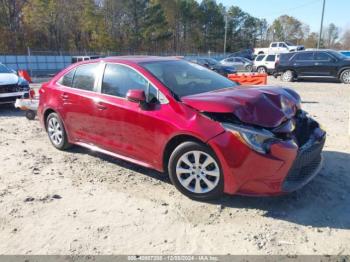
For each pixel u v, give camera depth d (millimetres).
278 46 42906
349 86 17484
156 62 5059
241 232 3596
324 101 12195
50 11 52812
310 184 4605
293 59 20125
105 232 3646
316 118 8859
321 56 19297
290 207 4051
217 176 3971
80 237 3572
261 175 3723
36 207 4184
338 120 8570
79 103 5469
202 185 4164
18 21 52656
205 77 5094
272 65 26453
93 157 5867
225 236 3533
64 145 6117
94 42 57594
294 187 3885
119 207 4148
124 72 4953
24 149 6434
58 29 55094
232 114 3885
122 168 5344
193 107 4082
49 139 6809
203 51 83375
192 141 4102
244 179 3795
